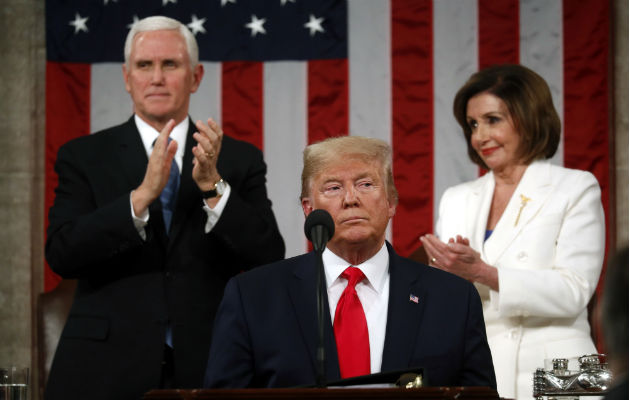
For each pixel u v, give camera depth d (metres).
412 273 10.57
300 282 10.41
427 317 10.20
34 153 22.05
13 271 21.72
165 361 12.70
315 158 10.45
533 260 13.91
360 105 21.59
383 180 10.45
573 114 20.86
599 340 14.48
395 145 21.44
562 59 21.06
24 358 21.50
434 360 9.91
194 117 21.61
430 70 21.56
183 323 12.66
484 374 10.10
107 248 12.45
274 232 13.51
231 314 10.27
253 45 21.81
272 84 21.70
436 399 7.41
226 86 21.69
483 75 15.07
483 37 21.45
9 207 21.89
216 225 12.83
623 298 4.79
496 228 14.31
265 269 10.70
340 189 10.30
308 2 21.89
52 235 13.09
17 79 22.16
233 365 9.98
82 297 12.92
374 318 10.27
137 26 14.45
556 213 14.11
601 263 14.09
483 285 14.32
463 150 21.31
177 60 14.15
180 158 13.90
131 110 21.48
